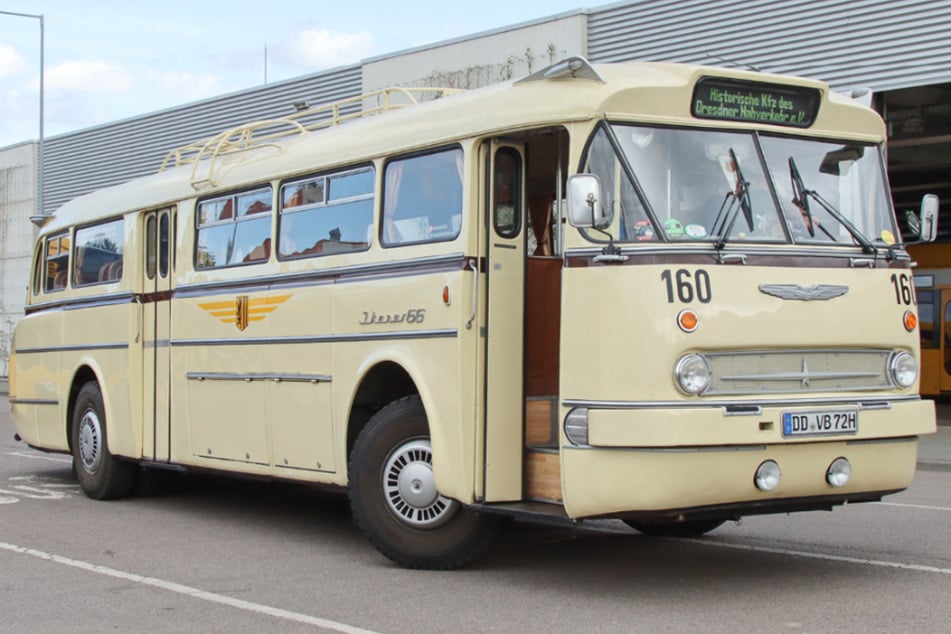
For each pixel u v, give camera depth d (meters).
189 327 10.39
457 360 7.43
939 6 17.03
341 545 8.97
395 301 8.01
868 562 8.04
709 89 7.09
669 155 6.93
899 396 7.18
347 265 8.53
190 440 10.37
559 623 6.34
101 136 34.12
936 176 25.44
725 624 6.26
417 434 7.89
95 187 34.50
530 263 7.68
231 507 11.18
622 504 6.46
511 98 7.36
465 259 7.46
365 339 8.27
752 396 6.64
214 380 10.01
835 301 6.95
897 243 7.57
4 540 9.27
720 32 19.30
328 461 8.63
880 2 17.56
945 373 25.48
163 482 12.07
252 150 10.24
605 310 6.60
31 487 12.87
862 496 7.12
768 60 18.73
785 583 7.34
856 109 7.62
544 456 7.37
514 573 7.75
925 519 10.09
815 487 6.82
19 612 6.79
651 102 6.94
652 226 6.70
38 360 13.09
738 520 8.10
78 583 7.58
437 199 7.82
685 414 6.38
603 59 20.91
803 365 6.85
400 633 6.19
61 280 12.87
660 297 6.52
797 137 7.39
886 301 7.18
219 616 6.64
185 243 10.58
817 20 18.20
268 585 7.46
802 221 7.13
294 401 9.00
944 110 19.97
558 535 9.34
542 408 7.63
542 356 7.69
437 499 7.79
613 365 6.55
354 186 8.63
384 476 7.99
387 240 8.23
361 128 8.79
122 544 9.06
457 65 23.17
